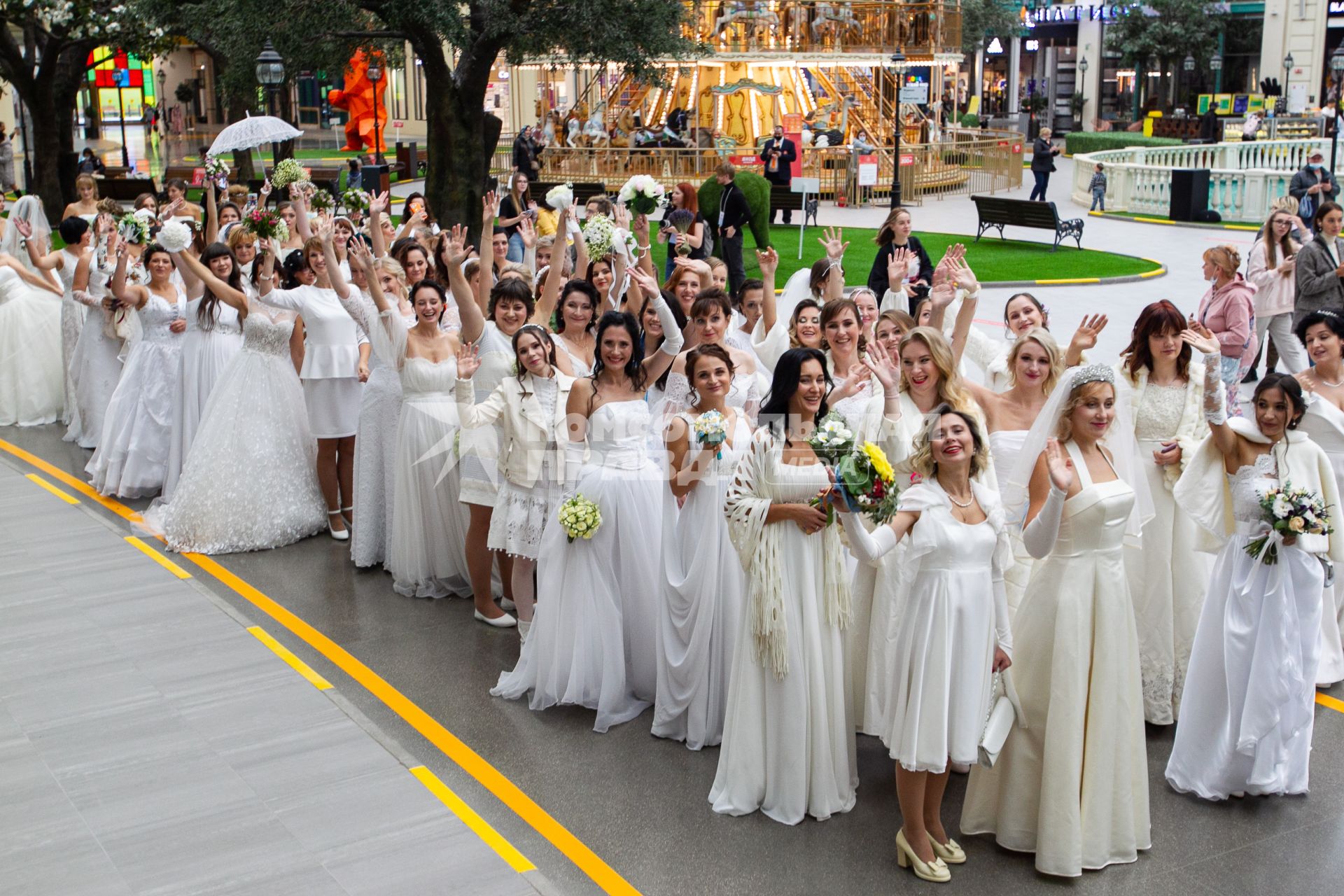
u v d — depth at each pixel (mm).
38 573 8008
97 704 6141
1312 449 5625
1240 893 4711
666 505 5867
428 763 5676
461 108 20328
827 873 4836
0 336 11867
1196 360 6043
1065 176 38094
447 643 7086
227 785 5359
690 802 5359
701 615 5723
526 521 6738
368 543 8156
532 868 4785
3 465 10555
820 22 33625
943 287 7031
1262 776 5332
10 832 4973
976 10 50688
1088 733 4844
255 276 9562
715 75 33938
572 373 7008
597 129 33875
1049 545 4754
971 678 4727
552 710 6273
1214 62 51000
